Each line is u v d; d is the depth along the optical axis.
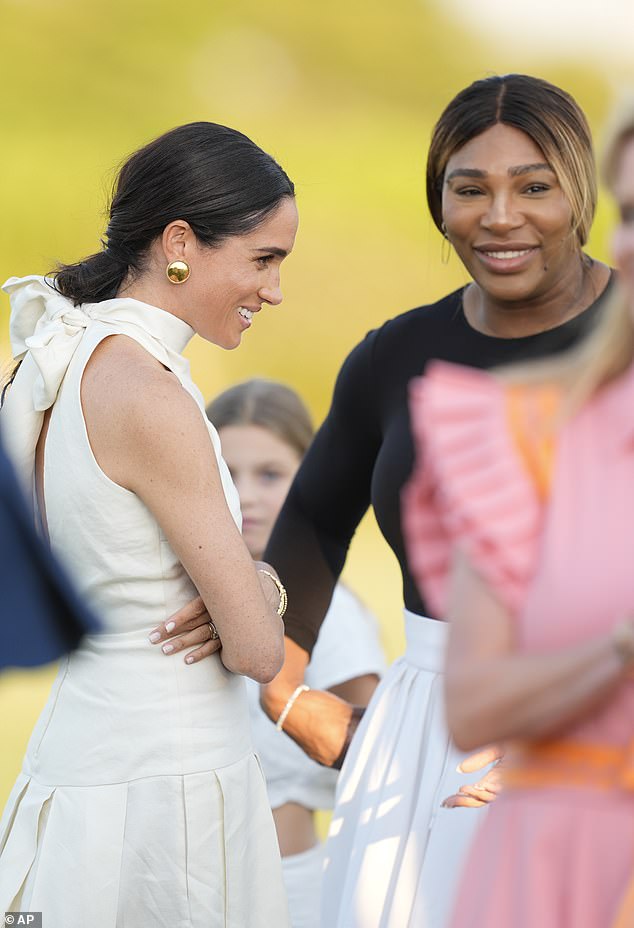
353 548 31.52
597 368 4.62
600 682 4.36
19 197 47.47
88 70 59.44
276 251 7.26
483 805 6.82
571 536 4.52
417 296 46.12
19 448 6.92
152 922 6.77
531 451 4.62
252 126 61.19
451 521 4.61
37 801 6.90
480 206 7.17
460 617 4.62
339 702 8.14
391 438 7.66
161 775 6.78
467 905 4.73
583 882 4.49
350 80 65.00
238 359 42.66
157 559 6.77
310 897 8.86
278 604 7.43
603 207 35.56
